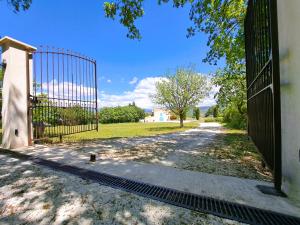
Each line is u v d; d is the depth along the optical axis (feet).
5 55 15.05
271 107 7.60
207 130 41.47
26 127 16.07
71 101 19.04
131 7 18.02
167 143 20.51
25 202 6.36
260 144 10.64
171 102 59.00
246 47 16.70
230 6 21.24
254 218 5.41
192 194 6.97
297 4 6.02
